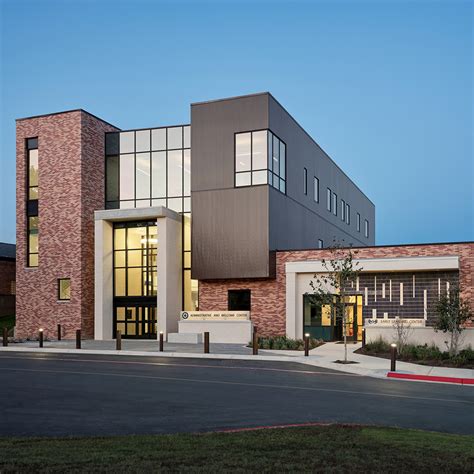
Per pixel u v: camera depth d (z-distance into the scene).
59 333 34.06
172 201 36.81
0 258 46.56
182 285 36.00
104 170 38.31
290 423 11.45
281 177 35.53
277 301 32.78
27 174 37.88
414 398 14.74
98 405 13.43
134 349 27.70
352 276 24.92
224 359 24.11
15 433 10.51
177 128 37.12
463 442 9.27
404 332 26.34
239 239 33.19
